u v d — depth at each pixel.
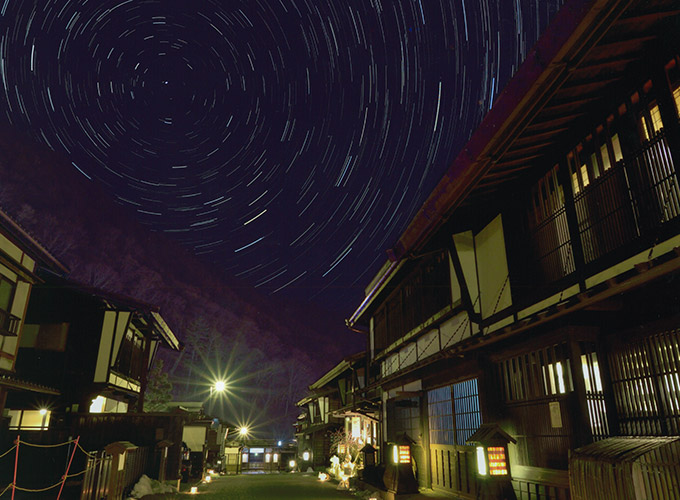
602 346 7.86
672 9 5.88
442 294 13.98
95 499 12.55
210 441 38.56
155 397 38.66
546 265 9.12
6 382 14.47
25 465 16.50
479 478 9.06
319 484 24.70
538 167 9.47
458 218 11.51
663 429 6.47
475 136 8.05
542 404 8.88
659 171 6.47
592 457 6.48
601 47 6.36
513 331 8.84
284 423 87.12
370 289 19.86
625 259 6.96
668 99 6.32
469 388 12.23
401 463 14.52
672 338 6.47
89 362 21.59
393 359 19.39
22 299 16.58
